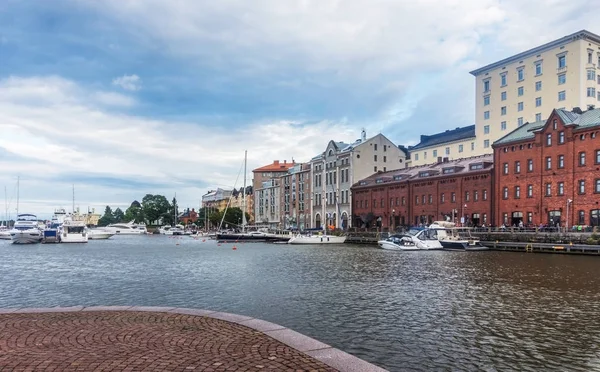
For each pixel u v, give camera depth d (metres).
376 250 67.25
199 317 13.05
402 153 123.94
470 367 13.17
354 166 117.19
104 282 31.28
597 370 12.89
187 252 66.25
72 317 13.05
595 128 63.44
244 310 20.89
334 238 89.94
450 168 88.38
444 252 61.25
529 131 75.12
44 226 124.19
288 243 90.69
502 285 28.41
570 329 17.19
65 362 8.79
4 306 22.62
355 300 23.23
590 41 89.44
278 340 10.50
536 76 96.25
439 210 89.75
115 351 9.59
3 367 8.45
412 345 15.26
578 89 88.19
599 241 54.53
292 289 27.11
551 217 69.38
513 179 75.56
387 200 104.06
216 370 8.42
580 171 65.31
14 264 46.84
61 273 37.56
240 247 80.19
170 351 9.61
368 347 15.07
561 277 32.28
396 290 26.50
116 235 182.88
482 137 107.94
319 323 18.27
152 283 30.48
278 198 160.25
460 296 24.31
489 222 79.19
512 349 14.80
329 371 8.38
